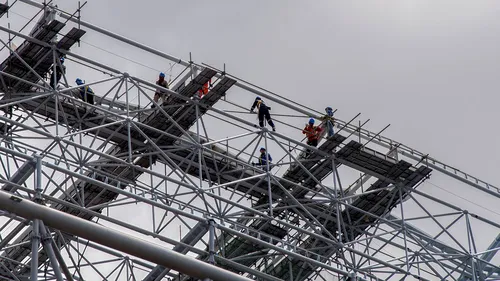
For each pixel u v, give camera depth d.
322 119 125.31
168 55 119.06
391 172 124.31
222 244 116.38
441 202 127.50
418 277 121.06
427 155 128.25
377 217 122.88
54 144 109.06
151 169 115.56
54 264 81.56
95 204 118.62
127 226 109.62
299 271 125.81
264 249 124.31
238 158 125.69
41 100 115.12
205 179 124.62
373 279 125.19
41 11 113.12
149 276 118.75
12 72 113.44
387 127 122.88
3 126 115.19
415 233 126.94
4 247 109.56
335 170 122.56
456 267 129.38
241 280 86.31
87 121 117.19
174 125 118.38
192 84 115.75
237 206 112.38
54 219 81.69
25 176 111.69
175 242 110.44
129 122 111.81
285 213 124.69
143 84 118.50
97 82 112.00
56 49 112.44
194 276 85.56
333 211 127.31
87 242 118.50
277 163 118.12
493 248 135.25
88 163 111.81
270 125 122.44
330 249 127.06
